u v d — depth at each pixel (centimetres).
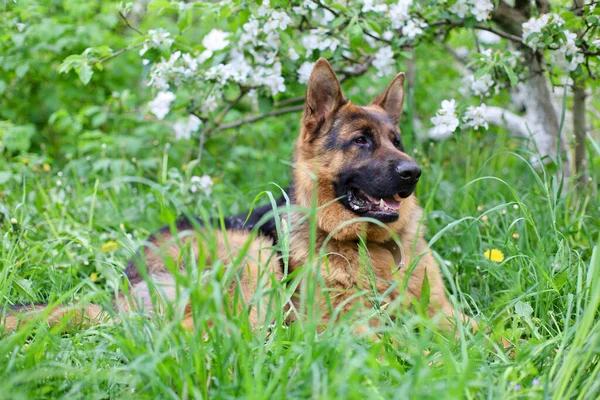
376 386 285
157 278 495
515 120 808
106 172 750
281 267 490
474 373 306
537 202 552
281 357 320
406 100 779
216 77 616
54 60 841
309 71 623
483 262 481
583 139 634
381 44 673
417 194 644
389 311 345
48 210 605
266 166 802
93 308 438
